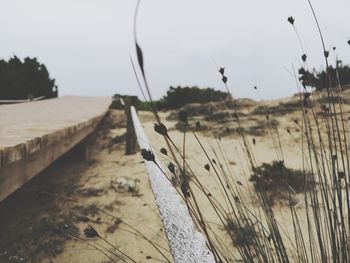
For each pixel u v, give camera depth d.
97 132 8.34
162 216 0.89
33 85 17.36
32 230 2.71
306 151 5.24
